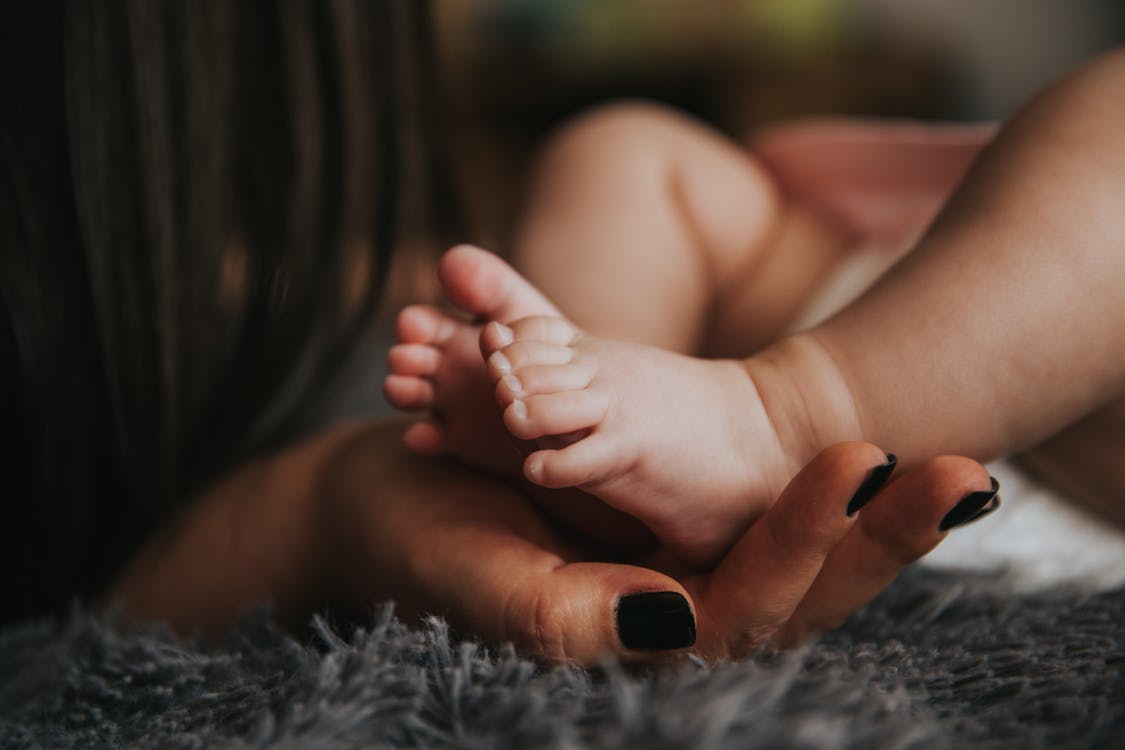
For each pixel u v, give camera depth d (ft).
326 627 1.33
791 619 1.29
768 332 2.44
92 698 1.42
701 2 9.44
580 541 1.44
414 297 2.30
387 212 2.27
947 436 1.35
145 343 1.91
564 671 1.14
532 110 9.57
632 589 1.16
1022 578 1.64
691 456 1.27
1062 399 1.37
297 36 2.12
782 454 1.33
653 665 1.19
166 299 1.93
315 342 2.14
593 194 2.41
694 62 9.46
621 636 1.15
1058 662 1.24
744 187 2.57
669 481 1.26
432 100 2.44
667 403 1.28
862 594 1.26
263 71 2.11
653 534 1.39
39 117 1.90
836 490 1.12
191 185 1.99
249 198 2.11
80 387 1.91
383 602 1.39
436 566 1.30
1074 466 1.72
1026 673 1.22
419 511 1.39
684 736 0.91
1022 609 1.49
